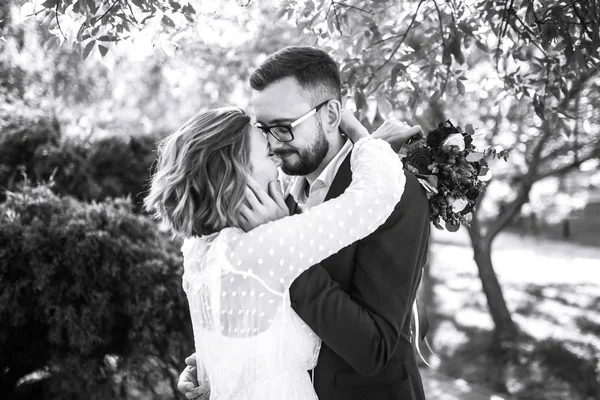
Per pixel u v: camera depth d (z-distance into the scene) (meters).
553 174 6.19
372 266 1.57
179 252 4.03
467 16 3.04
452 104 6.07
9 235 3.40
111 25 2.49
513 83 3.08
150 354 3.62
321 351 1.65
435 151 1.82
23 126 5.02
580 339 6.29
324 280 1.52
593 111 5.13
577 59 2.51
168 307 3.55
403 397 1.66
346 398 1.63
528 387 5.12
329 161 1.83
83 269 3.45
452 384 5.29
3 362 3.59
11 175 4.91
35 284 3.36
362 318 1.49
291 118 1.68
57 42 2.60
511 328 6.23
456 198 1.78
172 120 8.41
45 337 3.57
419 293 2.28
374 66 3.20
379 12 3.03
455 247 16.41
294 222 1.49
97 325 3.45
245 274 1.46
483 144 6.25
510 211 6.31
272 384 1.54
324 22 2.98
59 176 4.96
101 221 3.72
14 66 6.21
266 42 5.82
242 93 6.46
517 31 2.72
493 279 6.34
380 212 1.53
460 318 7.64
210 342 1.56
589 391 4.91
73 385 3.59
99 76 8.02
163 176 1.58
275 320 1.50
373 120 3.33
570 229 16.95
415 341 2.06
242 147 1.56
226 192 1.52
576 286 9.91
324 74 1.72
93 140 5.26
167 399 4.18
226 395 1.54
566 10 2.68
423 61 3.08
